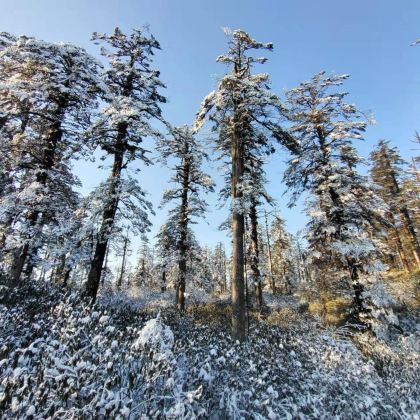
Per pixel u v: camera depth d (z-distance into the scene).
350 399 5.88
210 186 22.12
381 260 14.13
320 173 15.34
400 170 32.69
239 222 12.24
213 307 21.23
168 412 3.70
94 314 6.26
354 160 15.69
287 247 47.97
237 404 5.09
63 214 14.54
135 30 16.44
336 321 14.90
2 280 9.67
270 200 19.55
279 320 17.50
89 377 3.93
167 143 16.56
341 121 15.92
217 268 64.00
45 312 7.15
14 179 15.21
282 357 7.80
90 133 13.43
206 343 8.23
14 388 3.49
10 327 5.78
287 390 5.93
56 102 14.84
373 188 14.55
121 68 15.70
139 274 58.06
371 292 12.84
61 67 14.16
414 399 6.62
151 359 4.89
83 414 3.30
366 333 12.05
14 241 12.89
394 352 10.81
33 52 13.38
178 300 21.11
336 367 7.50
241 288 11.16
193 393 4.05
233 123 13.15
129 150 14.70
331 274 14.25
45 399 3.46
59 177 15.06
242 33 14.28
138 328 6.95
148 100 15.55
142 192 13.53
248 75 14.24
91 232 12.40
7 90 12.82
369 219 14.66
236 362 6.41
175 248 21.91
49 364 4.23
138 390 4.30
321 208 15.30
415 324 16.25
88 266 14.95
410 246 34.00
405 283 20.91
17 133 14.73
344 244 13.60
